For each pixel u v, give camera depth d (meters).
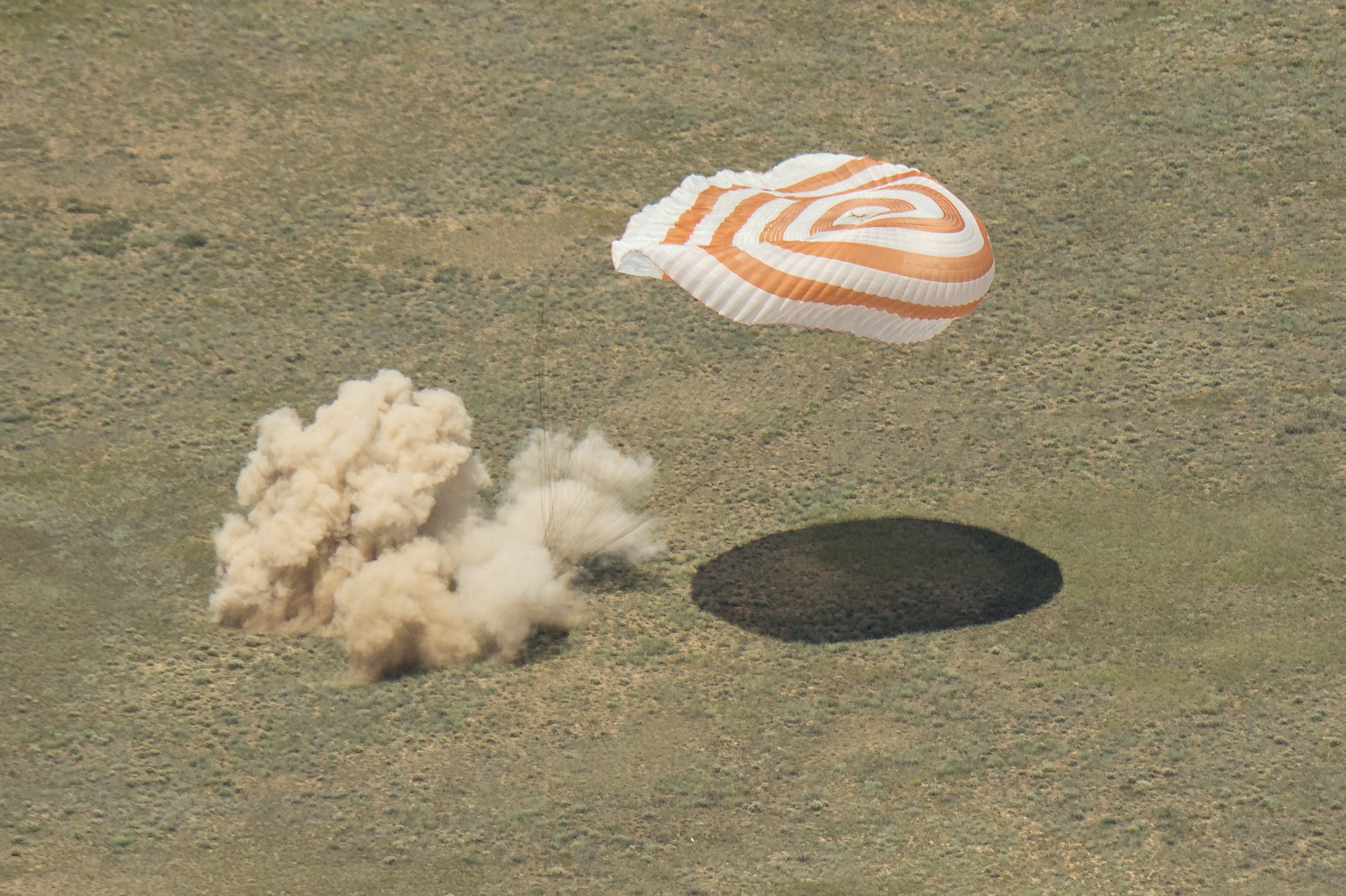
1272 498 142.25
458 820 109.69
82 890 102.06
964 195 186.75
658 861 106.31
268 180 189.25
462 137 196.25
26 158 190.50
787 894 103.19
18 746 115.50
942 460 149.38
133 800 110.81
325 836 108.06
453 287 174.50
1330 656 123.94
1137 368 161.00
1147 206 184.38
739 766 114.88
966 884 104.06
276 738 116.88
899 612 130.12
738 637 127.44
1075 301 171.38
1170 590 131.75
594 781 113.31
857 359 163.88
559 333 168.12
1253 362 160.88
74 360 163.00
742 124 197.88
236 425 154.75
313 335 167.50
